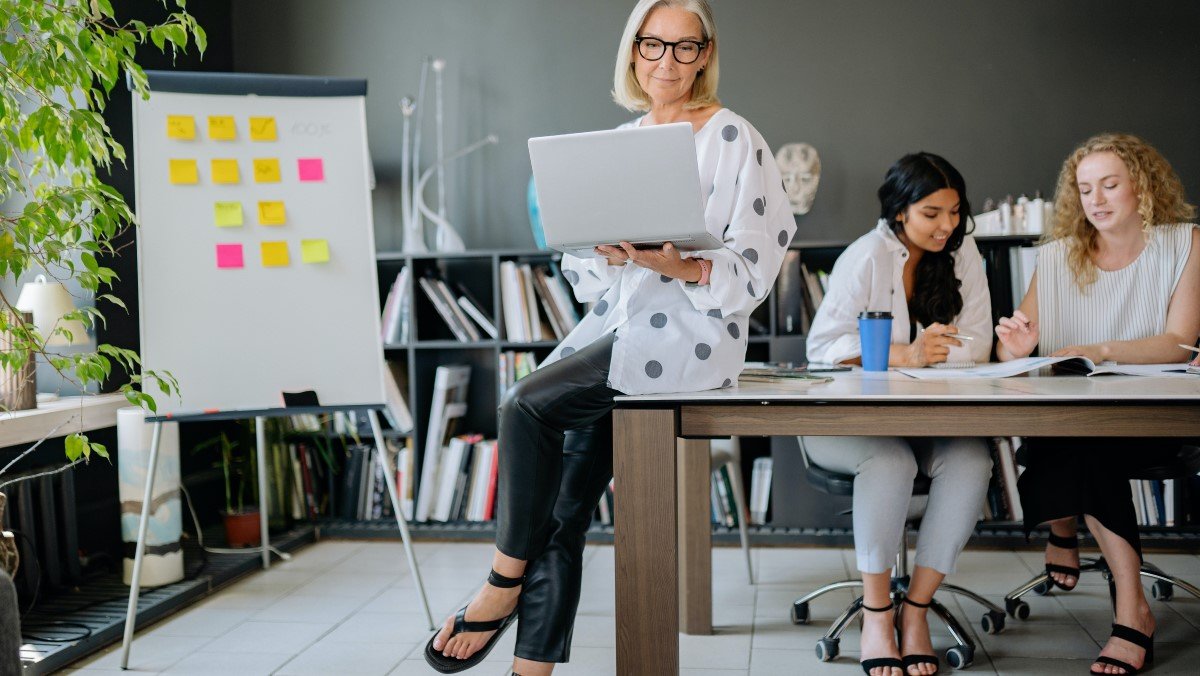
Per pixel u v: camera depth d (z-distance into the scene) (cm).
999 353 265
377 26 397
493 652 236
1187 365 214
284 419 364
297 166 270
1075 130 363
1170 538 321
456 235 377
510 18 391
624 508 166
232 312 259
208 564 312
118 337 323
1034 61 364
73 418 275
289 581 307
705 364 173
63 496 285
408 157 398
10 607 139
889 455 211
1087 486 216
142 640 251
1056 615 257
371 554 341
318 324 266
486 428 398
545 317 375
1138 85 359
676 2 183
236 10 400
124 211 213
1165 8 357
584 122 388
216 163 262
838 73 374
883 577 212
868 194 374
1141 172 252
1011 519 339
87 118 200
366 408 265
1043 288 268
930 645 215
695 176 150
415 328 366
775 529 346
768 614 265
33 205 196
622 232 158
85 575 300
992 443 341
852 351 250
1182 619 249
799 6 375
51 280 294
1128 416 160
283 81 272
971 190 368
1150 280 256
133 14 339
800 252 369
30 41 221
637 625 166
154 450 243
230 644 246
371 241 273
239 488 365
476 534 357
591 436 183
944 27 369
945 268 260
